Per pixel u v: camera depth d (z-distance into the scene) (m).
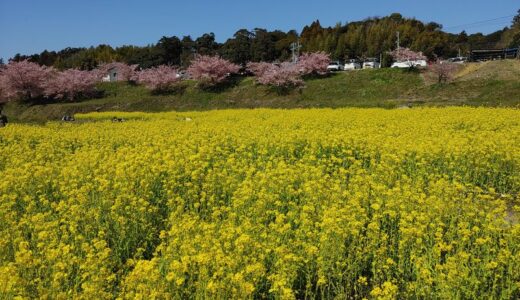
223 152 12.81
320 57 52.69
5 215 7.24
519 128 16.59
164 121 24.69
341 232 6.22
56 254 5.57
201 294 5.14
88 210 7.70
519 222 7.51
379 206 7.51
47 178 9.66
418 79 45.34
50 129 19.73
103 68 75.38
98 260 5.60
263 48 70.25
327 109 29.16
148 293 4.93
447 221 7.69
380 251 6.16
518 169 10.91
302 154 13.68
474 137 13.98
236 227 6.78
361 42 77.69
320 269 5.79
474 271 5.75
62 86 56.31
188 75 68.00
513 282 5.62
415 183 9.76
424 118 20.75
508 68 42.50
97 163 11.12
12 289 4.91
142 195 8.71
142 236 7.26
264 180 8.88
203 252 5.66
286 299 5.00
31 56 114.25
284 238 6.65
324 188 8.73
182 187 9.27
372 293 5.11
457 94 38.22
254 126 18.75
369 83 46.91
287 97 47.72
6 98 57.72
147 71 60.59
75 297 4.93
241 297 4.98
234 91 53.03
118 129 19.45
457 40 106.81
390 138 13.95
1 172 10.31
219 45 85.56
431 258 6.16
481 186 11.02
